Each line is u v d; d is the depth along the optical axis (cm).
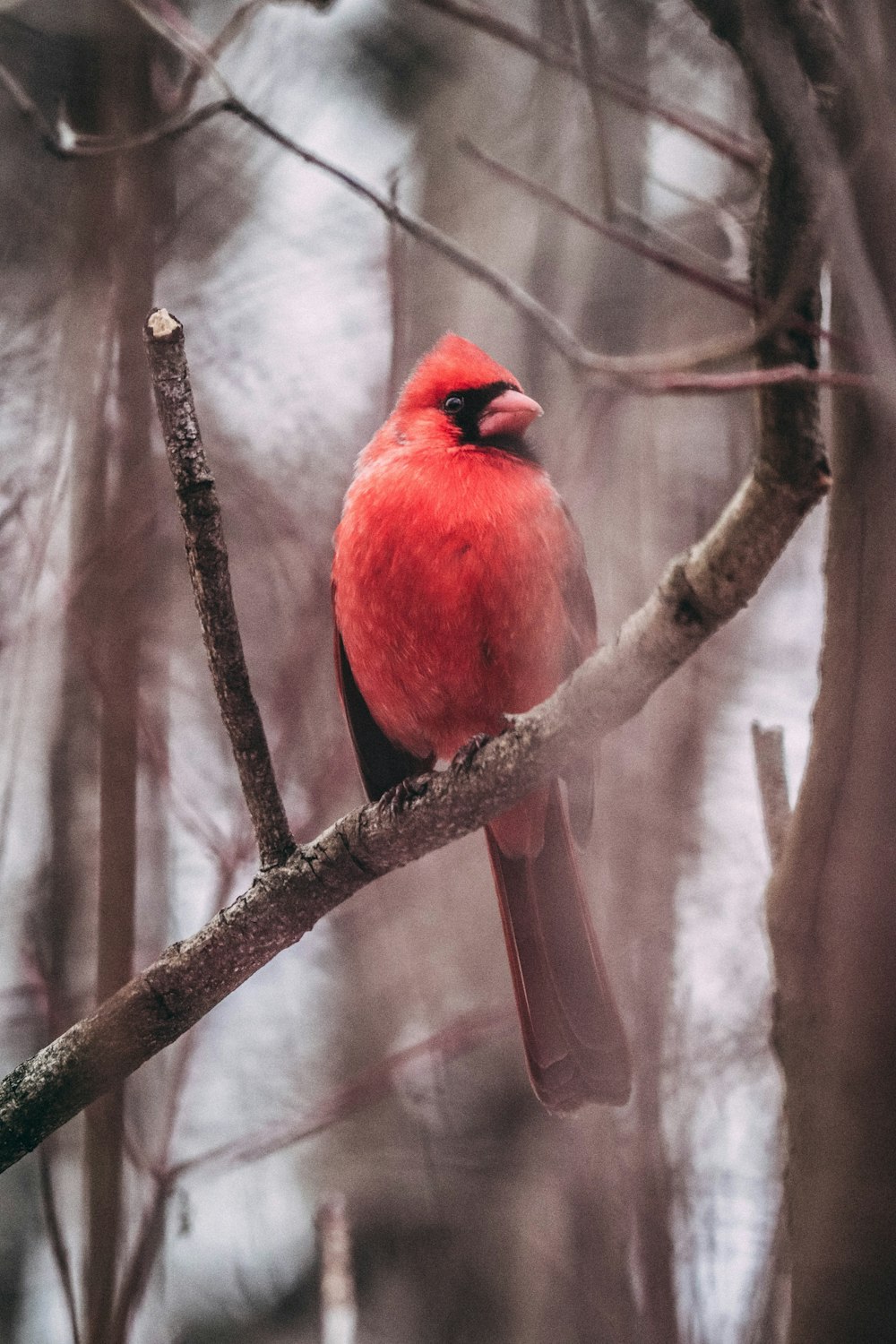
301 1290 1194
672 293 1388
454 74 1428
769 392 501
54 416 1023
